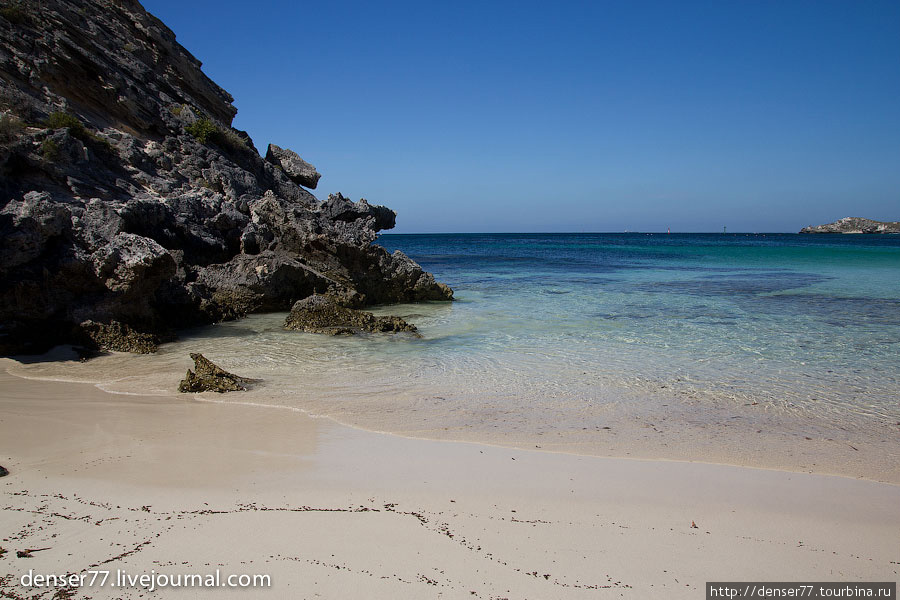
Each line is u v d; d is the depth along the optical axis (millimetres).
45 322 13578
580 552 4875
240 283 19406
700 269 41125
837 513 5773
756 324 17328
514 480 6484
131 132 25250
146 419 8453
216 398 9750
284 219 23078
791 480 6621
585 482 6473
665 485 6434
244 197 24688
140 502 5602
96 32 26812
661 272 38594
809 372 11727
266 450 7281
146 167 23016
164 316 16547
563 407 9445
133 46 28828
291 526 5172
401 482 6344
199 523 5176
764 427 8516
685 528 5387
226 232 22000
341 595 4117
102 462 6680
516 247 91688
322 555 4676
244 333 16203
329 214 27438
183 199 20781
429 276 24688
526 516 5559
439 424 8539
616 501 5977
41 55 22703
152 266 14273
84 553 4598
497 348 14102
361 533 5078
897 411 9281
